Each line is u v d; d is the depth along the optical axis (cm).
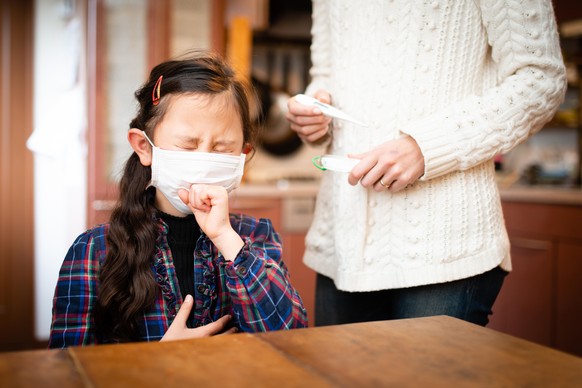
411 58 108
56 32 342
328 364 63
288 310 99
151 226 108
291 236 294
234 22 302
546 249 251
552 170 356
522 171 365
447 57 107
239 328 109
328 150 126
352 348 68
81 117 280
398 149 103
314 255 128
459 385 58
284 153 365
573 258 237
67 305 105
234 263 97
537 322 255
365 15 112
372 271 112
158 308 106
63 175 336
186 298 103
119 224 108
